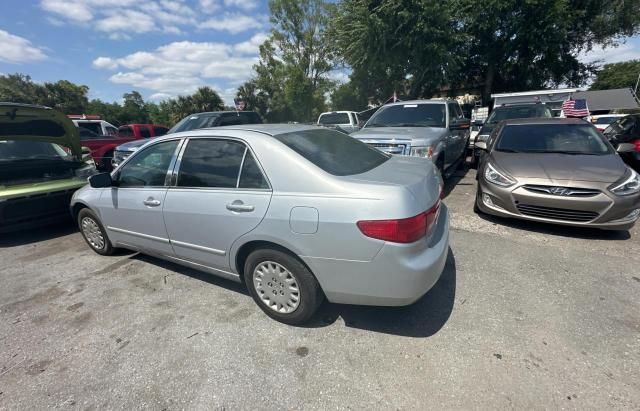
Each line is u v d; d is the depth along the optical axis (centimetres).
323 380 195
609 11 2152
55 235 479
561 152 449
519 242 374
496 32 2053
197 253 282
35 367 217
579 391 179
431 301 268
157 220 297
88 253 403
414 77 1864
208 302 283
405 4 1584
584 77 2416
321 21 2767
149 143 307
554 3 1808
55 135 549
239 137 253
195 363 213
